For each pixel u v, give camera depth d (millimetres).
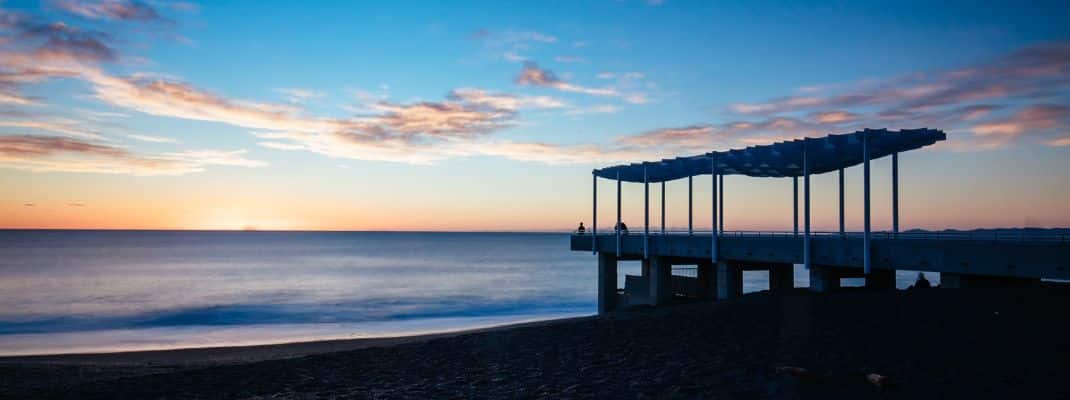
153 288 61031
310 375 13742
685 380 11609
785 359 12750
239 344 27844
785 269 29828
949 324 15000
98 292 56750
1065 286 19672
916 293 19906
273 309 44594
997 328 14195
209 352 24531
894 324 15555
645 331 17203
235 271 85562
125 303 48062
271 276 77438
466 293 57969
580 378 12297
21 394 12680
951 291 19562
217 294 55656
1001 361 11539
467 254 148500
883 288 25297
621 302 35219
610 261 35781
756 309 19750
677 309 23875
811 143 24031
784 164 28984
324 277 76500
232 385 12914
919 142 23359
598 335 17062
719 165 29938
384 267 97250
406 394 11625
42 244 192000
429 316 41125
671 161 30562
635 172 34031
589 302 50344
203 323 36969
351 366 14641
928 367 11438
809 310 18688
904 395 9797
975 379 10508
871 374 10562
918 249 20734
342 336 30812
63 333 32219
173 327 34875
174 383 13227
